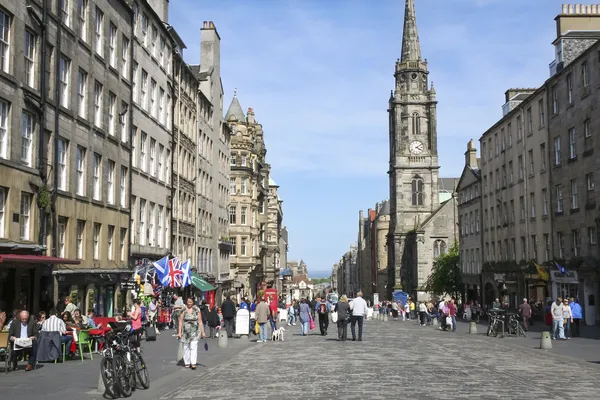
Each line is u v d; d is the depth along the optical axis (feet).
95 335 72.49
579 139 144.46
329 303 182.60
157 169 144.36
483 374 57.98
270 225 374.22
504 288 198.18
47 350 65.57
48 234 87.76
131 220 125.90
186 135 170.91
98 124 108.68
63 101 95.30
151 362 68.39
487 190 225.35
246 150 256.11
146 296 120.98
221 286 215.31
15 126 78.59
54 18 90.02
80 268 99.76
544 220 167.32
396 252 376.27
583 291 139.13
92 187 105.29
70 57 96.17
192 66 219.61
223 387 50.21
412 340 105.70
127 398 45.01
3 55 76.79
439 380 53.36
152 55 141.18
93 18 105.40
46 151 88.07
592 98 137.49
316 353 80.12
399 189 381.60
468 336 117.29
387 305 277.64
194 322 63.00
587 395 45.83
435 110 384.68
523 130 183.93
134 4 129.29
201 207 189.67
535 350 85.10
